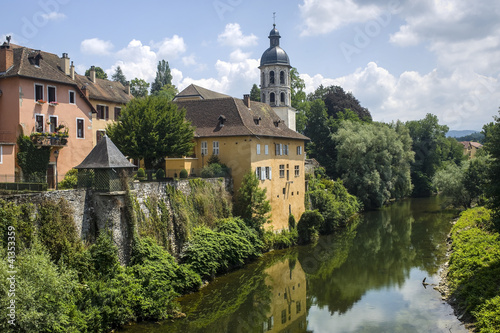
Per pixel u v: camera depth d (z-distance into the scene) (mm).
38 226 22531
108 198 26156
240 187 42031
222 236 35000
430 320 25562
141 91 92125
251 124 44719
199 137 43344
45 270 18891
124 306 23734
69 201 24469
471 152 117812
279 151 47562
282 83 70438
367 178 68688
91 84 46562
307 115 85188
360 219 61781
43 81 34719
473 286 26984
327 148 81250
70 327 19656
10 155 32281
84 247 24484
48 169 35312
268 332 24594
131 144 35469
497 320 21859
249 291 31125
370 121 92125
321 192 55938
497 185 27641
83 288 22406
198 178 37094
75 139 37719
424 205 75188
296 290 32094
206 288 31109
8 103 33281
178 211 33031
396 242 47125
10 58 33719
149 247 28250
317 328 25266
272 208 45781
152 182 31156
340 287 32781
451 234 47531
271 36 71125
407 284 32969
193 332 23688
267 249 42375
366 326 25422
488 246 33281
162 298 25562
